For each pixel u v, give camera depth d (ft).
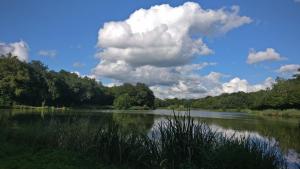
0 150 39.83
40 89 351.05
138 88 513.45
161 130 37.86
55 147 44.60
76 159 37.52
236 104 535.19
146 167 37.63
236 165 30.50
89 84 463.83
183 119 37.14
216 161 31.71
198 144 35.86
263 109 378.32
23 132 49.44
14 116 134.51
